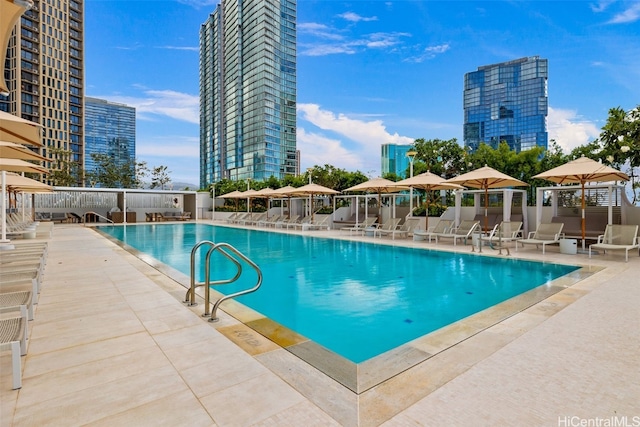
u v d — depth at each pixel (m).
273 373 2.54
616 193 10.49
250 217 22.73
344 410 2.08
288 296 5.58
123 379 2.45
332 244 11.99
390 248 10.70
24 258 5.59
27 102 63.19
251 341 3.14
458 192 12.92
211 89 88.38
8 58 62.00
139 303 4.35
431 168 20.50
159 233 16.59
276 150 72.81
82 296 4.68
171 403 2.16
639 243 8.12
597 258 8.00
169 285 5.36
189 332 3.36
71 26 70.69
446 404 2.13
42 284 5.38
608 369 2.57
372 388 2.33
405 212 15.84
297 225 18.08
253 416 2.02
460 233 11.31
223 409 2.09
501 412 2.04
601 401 2.16
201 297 4.68
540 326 3.50
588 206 10.88
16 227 12.80
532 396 2.21
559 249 9.50
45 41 65.56
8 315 3.86
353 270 7.65
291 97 76.38
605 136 11.67
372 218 15.06
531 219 11.75
